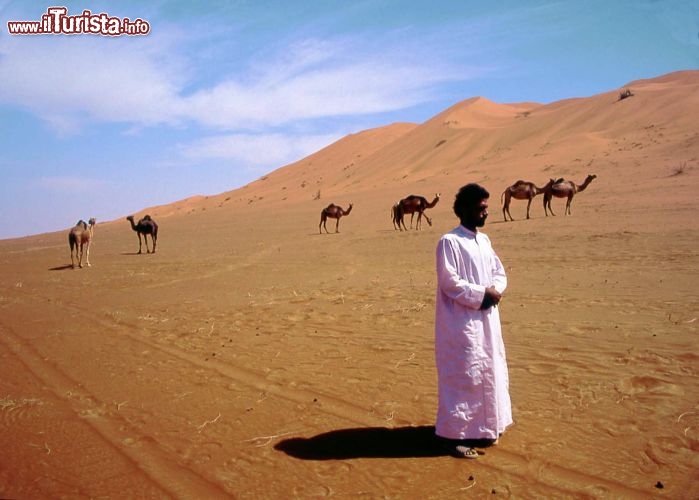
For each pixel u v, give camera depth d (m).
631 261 13.07
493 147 70.56
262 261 19.86
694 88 59.94
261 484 3.95
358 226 33.56
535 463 4.07
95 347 8.08
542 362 6.29
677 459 4.02
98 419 5.26
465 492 3.72
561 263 13.81
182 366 6.93
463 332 4.27
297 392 5.83
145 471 4.19
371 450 4.43
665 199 26.47
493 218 29.03
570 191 26.67
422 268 15.26
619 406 4.98
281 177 107.75
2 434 4.94
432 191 47.16
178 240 33.50
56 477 4.12
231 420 5.15
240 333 8.59
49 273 19.39
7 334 9.20
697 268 11.40
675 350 6.33
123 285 15.21
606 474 3.86
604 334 7.18
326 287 12.84
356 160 98.62
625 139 50.69
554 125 67.75
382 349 7.24
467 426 4.21
